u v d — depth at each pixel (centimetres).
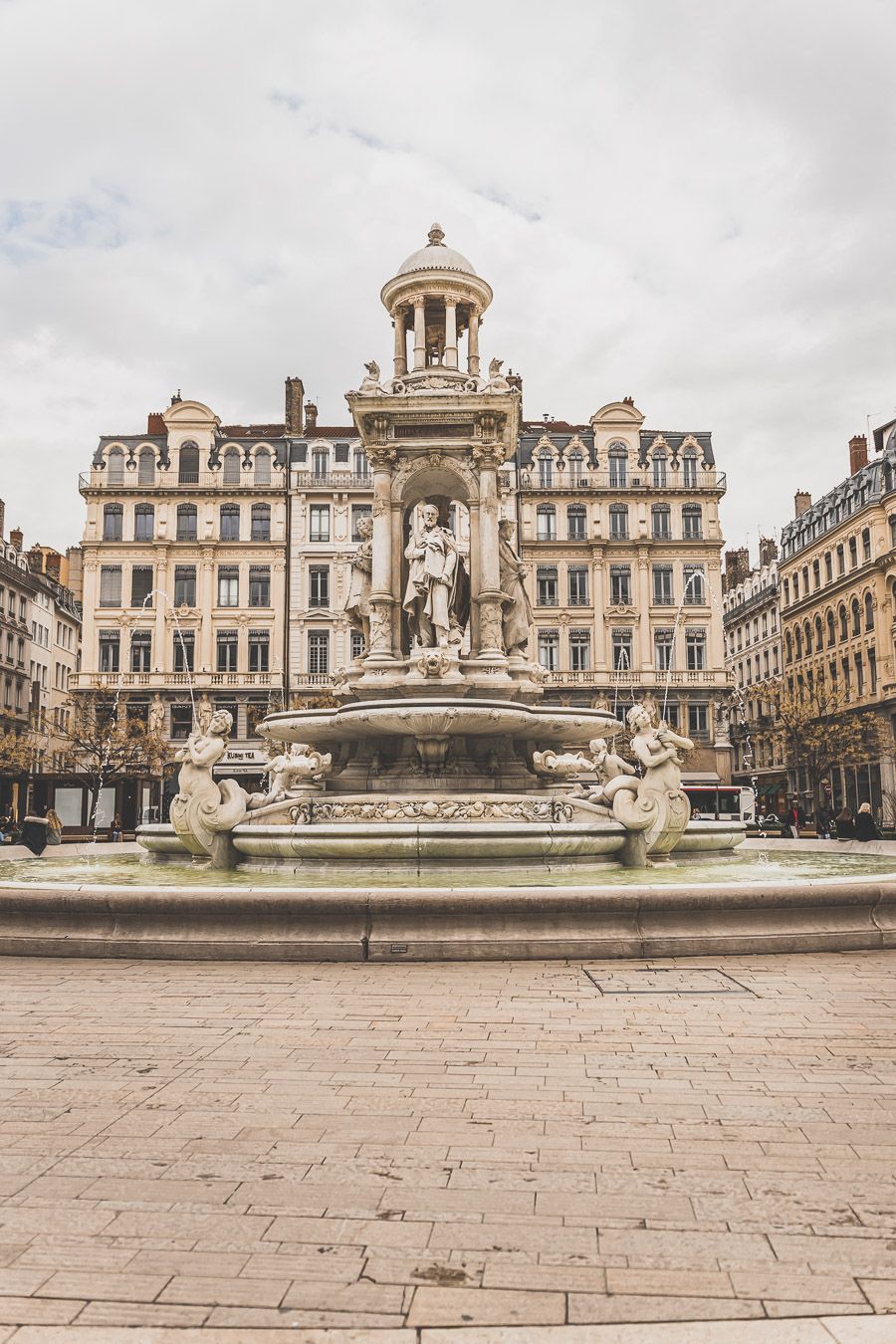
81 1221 378
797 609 7181
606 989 745
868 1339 299
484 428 1631
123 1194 402
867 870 1251
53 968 834
